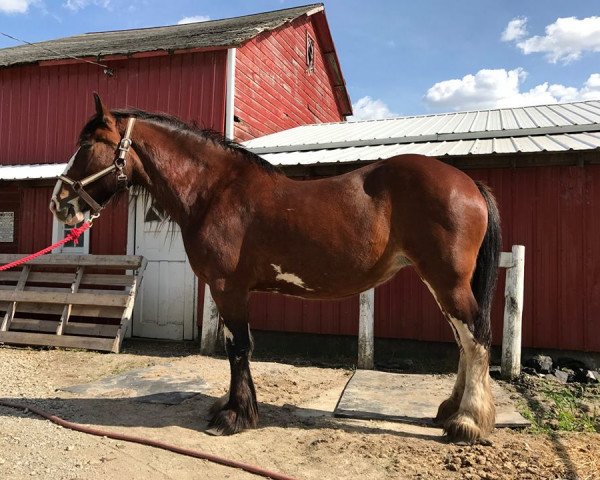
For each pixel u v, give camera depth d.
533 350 6.07
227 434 3.70
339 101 16.16
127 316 7.05
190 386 5.04
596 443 3.54
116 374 5.61
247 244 3.72
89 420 4.03
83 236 8.55
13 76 10.02
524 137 6.79
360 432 3.80
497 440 3.57
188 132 3.99
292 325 7.16
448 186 3.44
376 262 3.59
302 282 3.71
